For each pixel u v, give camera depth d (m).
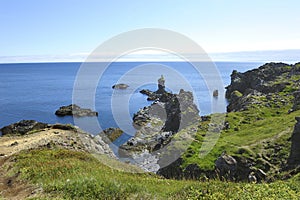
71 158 22.42
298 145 27.48
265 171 27.97
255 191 11.23
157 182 15.43
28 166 20.94
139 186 13.76
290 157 27.64
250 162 29.02
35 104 90.44
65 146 32.81
